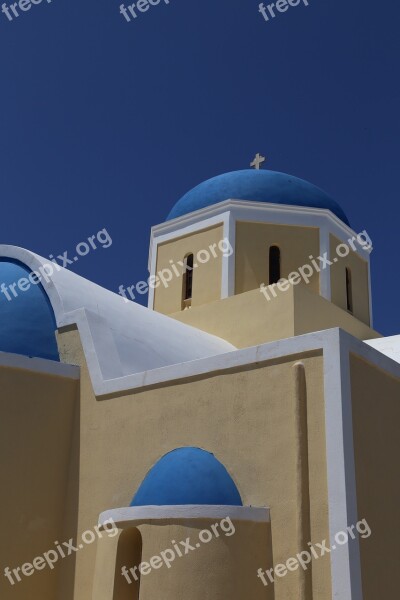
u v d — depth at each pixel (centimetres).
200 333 1242
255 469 750
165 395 855
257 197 1473
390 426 770
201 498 731
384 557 699
